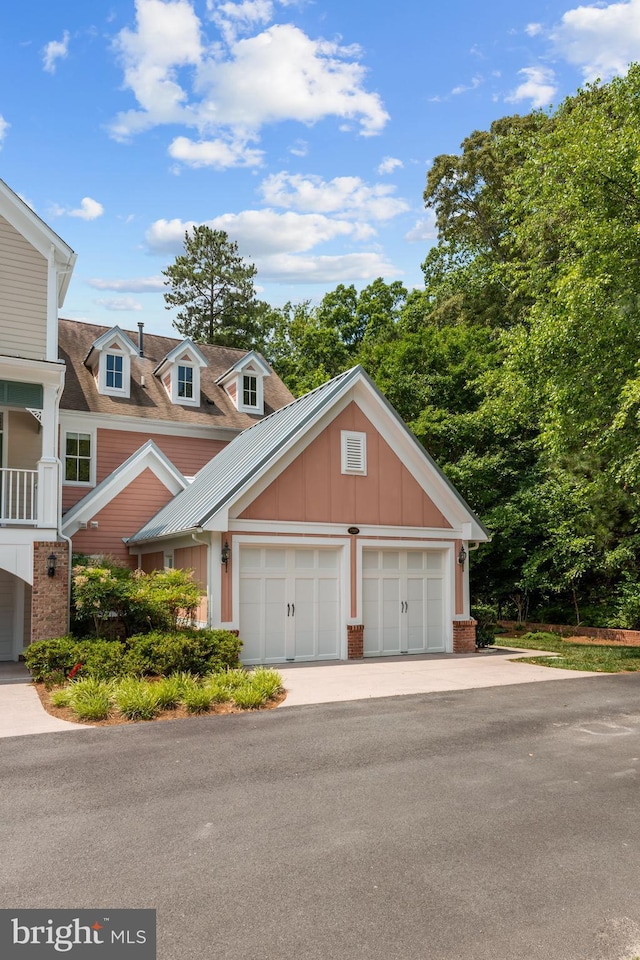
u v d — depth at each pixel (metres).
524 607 24.77
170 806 6.09
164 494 19.41
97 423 22.06
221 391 26.27
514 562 23.19
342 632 15.43
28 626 16.97
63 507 21.09
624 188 16.66
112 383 23.09
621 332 16.41
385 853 5.15
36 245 15.17
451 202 38.75
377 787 6.63
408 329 40.88
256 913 4.27
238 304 48.91
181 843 5.32
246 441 18.70
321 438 15.48
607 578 21.80
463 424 23.61
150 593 13.76
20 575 13.63
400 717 9.48
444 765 7.34
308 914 4.26
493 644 18.48
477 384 24.34
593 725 9.16
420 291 43.16
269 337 50.50
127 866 4.93
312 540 15.09
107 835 5.46
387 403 16.16
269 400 26.92
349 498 15.71
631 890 4.60
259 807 6.08
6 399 14.22
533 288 21.28
